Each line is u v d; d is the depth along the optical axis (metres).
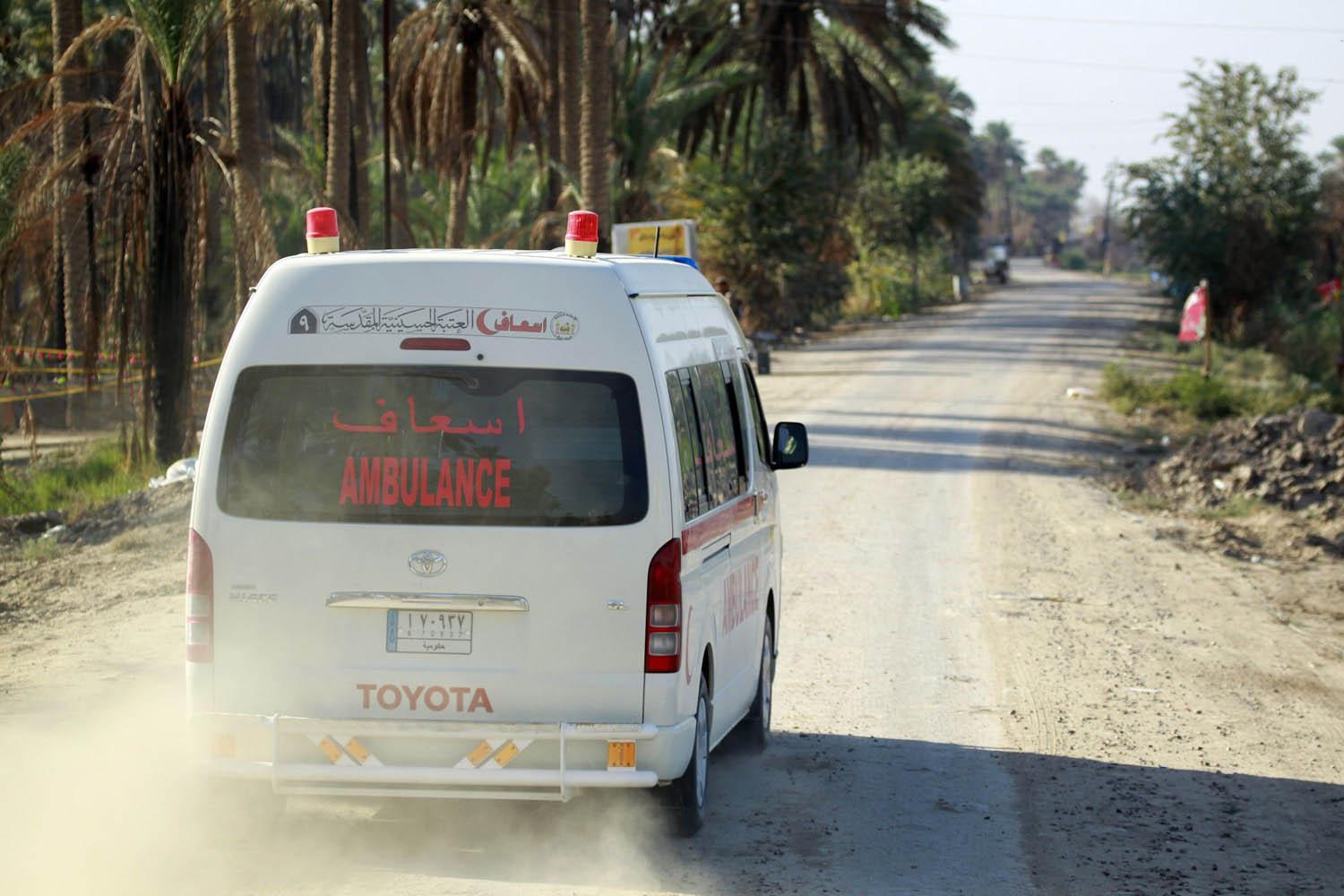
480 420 9.39
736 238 85.44
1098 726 14.65
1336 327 89.19
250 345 9.52
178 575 20.42
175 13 30.39
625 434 9.40
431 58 55.16
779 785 12.11
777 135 87.69
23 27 58.75
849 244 94.62
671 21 84.31
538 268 9.48
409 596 9.33
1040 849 10.66
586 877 9.51
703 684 10.46
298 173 34.75
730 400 11.96
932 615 20.06
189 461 29.59
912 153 137.00
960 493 32.06
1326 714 15.72
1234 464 35.00
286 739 9.37
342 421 9.42
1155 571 24.53
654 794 10.13
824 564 23.59
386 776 9.27
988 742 13.86
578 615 9.33
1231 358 81.75
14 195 30.52
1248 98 101.19
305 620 9.39
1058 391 57.34
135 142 31.80
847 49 98.00
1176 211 102.81
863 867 10.02
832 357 74.81
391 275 9.48
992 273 195.50
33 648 15.97
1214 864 10.47
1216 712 15.47
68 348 44.44
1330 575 25.17
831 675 16.48
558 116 58.47
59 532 23.81
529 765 9.34
